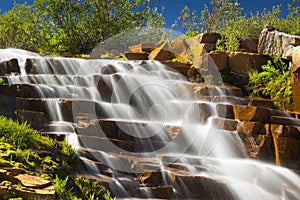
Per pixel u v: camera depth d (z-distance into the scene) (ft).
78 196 15.52
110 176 17.78
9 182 13.41
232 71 30.99
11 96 24.13
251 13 45.75
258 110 21.84
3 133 17.60
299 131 20.77
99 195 16.25
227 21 46.11
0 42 54.34
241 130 21.26
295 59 26.55
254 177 19.10
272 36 32.58
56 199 14.01
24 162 15.75
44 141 18.66
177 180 17.69
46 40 52.16
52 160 17.20
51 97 25.82
